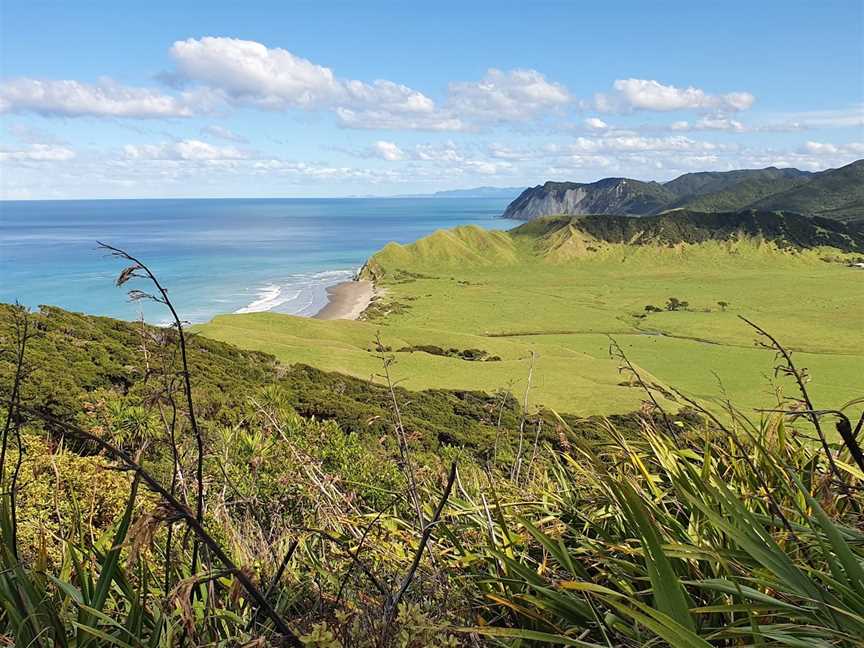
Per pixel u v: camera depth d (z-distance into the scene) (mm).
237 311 121938
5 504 1732
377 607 1841
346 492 3180
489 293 181375
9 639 1598
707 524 2096
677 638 1321
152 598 1876
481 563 2307
